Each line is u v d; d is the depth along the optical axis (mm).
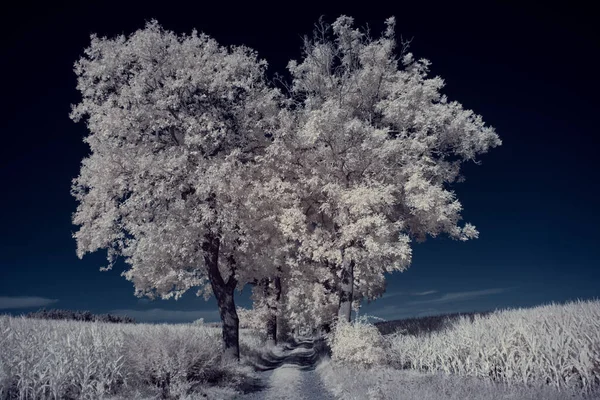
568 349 11641
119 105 19359
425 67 22828
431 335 18547
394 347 18797
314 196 23875
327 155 22125
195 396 12906
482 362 13602
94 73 18734
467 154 21844
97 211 19391
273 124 21781
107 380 11602
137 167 18156
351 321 19641
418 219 22469
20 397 9914
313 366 23703
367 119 23562
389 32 22891
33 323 16625
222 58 20281
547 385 11086
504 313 19438
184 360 14117
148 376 13289
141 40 18922
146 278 22031
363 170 21922
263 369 23141
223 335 21688
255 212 20922
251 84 20844
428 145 22281
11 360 10547
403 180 21375
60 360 10883
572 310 16469
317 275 24438
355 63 23328
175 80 19094
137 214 18516
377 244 18938
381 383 13148
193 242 19500
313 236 21422
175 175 18391
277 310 28656
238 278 22156
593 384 10500
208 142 19578
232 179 18625
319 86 23688
